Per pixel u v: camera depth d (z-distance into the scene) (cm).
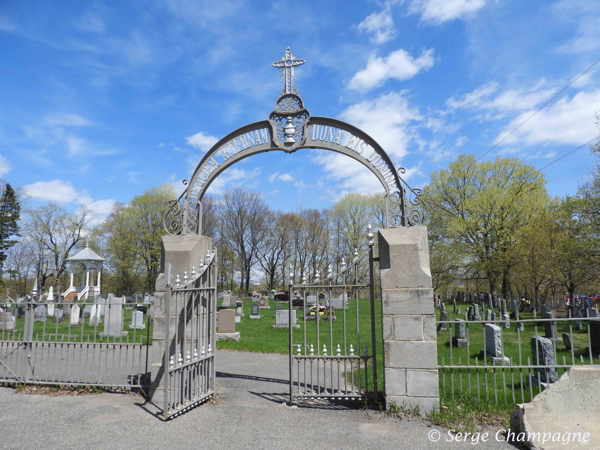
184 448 421
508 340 1158
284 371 820
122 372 754
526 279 2320
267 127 647
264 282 5397
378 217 4456
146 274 4125
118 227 4072
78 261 2852
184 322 549
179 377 553
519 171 3095
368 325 1516
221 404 572
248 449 419
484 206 2955
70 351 1015
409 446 428
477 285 3759
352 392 562
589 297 2438
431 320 526
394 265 541
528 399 577
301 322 1689
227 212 4791
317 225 4881
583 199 2006
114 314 1274
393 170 593
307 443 435
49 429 472
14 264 4531
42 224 4144
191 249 598
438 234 3538
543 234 2053
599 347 1006
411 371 523
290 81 646
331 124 627
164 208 4025
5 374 724
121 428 475
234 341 1230
